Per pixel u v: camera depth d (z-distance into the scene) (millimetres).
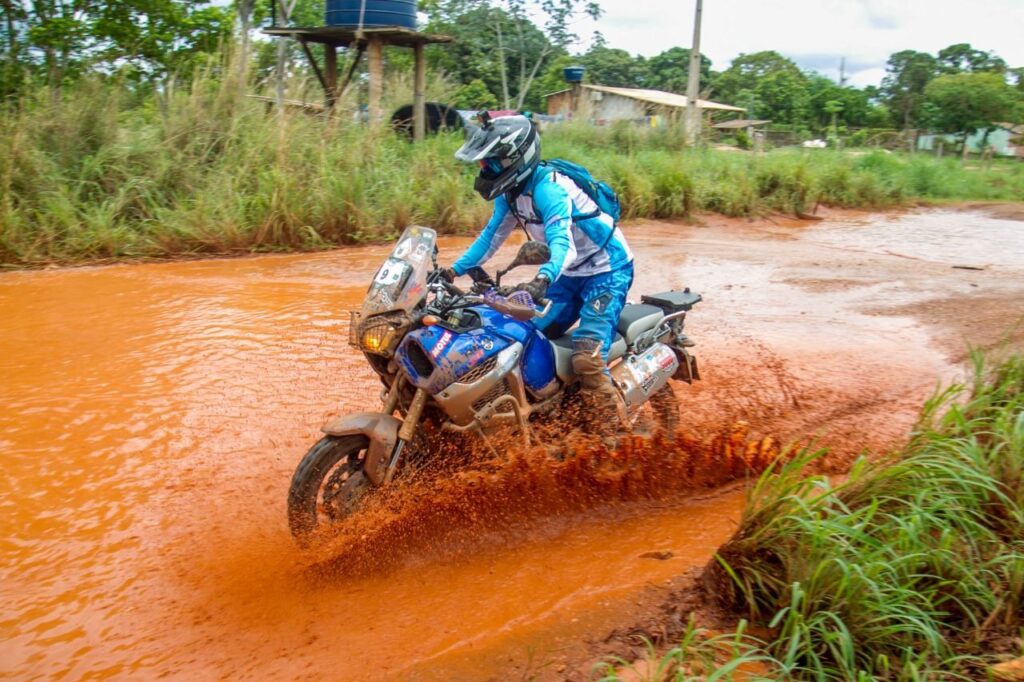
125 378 6195
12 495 4500
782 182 16219
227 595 3668
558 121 20484
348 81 16594
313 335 7324
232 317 7824
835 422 5672
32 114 11562
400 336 3990
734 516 4535
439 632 3398
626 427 4887
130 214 11156
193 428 5367
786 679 2979
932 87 55594
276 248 11086
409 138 15984
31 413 5531
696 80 22047
